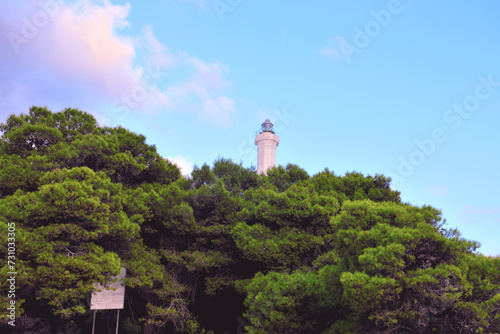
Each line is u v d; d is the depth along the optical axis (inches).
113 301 673.0
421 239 511.5
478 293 498.9
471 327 484.4
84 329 905.5
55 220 592.7
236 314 950.4
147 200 801.6
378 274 484.7
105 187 654.5
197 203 851.4
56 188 558.3
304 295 630.5
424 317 492.1
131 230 650.2
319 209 774.5
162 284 773.3
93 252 596.1
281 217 818.2
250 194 938.1
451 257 530.6
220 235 865.5
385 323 493.7
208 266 804.6
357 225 561.0
